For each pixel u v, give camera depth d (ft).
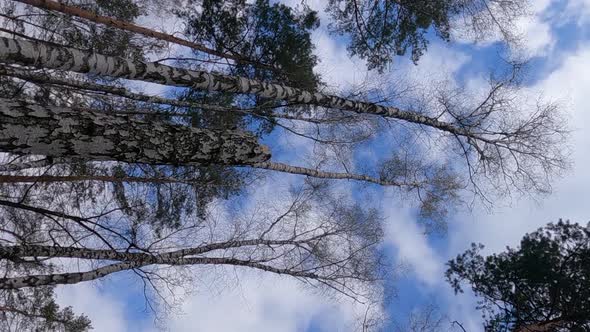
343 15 32.86
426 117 30.73
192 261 25.99
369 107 27.20
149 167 30.35
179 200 32.17
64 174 27.78
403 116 29.30
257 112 33.06
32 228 25.71
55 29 27.99
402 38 32.68
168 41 28.96
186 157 13.41
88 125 11.33
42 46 14.53
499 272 29.71
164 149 12.79
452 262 31.83
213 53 30.48
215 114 32.63
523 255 29.45
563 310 27.61
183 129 13.38
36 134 10.57
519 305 29.04
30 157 27.22
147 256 23.58
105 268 22.72
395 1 30.91
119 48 29.71
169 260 24.85
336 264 31.27
